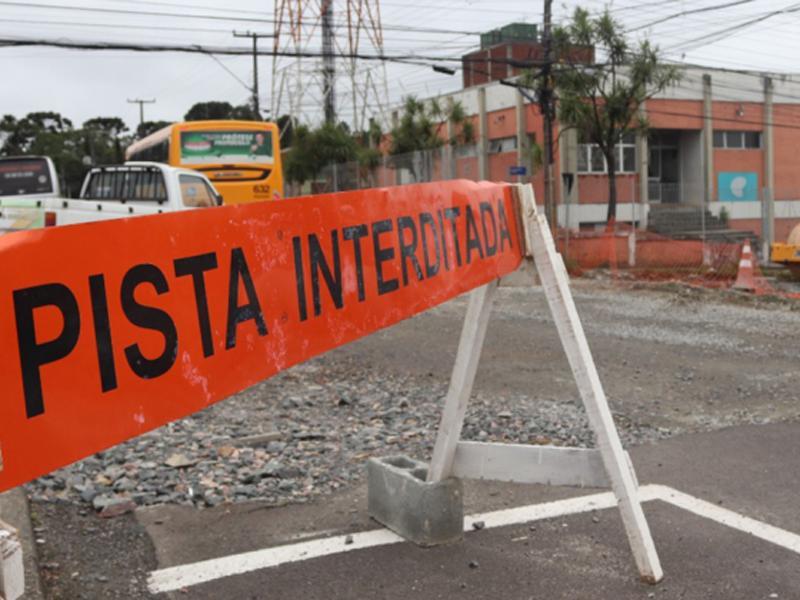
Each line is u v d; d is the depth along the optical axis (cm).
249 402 737
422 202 323
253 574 373
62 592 352
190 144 2088
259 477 504
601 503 462
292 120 4144
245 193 2117
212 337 235
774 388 787
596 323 1249
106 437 204
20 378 185
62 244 195
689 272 2002
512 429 625
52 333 192
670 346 1037
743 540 409
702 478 507
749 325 1215
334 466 536
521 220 376
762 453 562
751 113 3856
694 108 3712
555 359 946
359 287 291
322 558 389
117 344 208
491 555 391
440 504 399
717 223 3055
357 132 4150
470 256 345
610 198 2870
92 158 8150
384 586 360
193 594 354
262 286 253
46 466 190
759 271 1886
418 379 845
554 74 2670
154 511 454
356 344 1073
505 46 4075
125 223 211
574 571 373
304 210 270
